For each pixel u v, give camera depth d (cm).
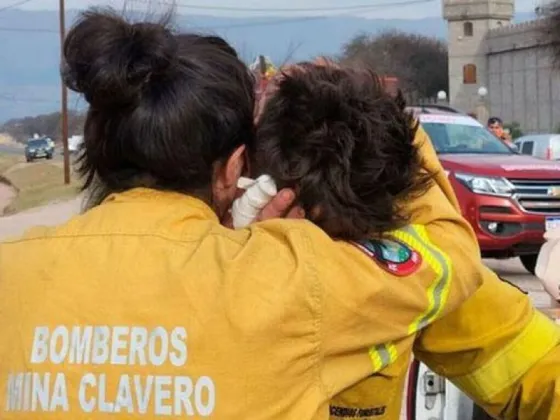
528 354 202
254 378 156
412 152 186
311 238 169
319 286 163
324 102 179
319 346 163
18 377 163
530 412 205
